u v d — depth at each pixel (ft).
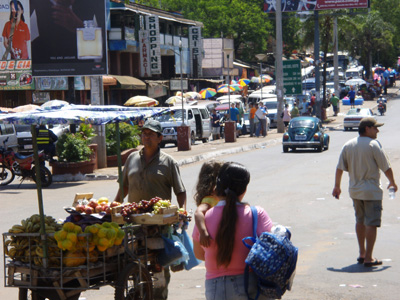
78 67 95.55
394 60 495.00
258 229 18.06
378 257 37.01
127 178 28.04
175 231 26.78
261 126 154.20
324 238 42.91
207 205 19.03
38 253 23.73
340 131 178.19
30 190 74.08
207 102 169.58
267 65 369.50
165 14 232.53
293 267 17.60
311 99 219.82
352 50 400.06
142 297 25.08
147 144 27.37
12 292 31.78
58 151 83.25
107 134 93.56
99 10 94.22
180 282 33.12
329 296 29.37
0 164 78.84
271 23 368.07
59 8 95.61
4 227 49.80
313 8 197.36
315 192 64.34
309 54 416.26
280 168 89.20
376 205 34.76
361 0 194.59
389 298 28.84
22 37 138.62
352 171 35.09
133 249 24.98
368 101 319.88
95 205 25.14
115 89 189.98
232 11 337.72
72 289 23.53
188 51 249.96
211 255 18.20
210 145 131.13
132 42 198.29
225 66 289.12
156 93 204.95
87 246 23.29
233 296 17.80
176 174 27.53
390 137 140.26
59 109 27.25
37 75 96.48
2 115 24.70
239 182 18.42
